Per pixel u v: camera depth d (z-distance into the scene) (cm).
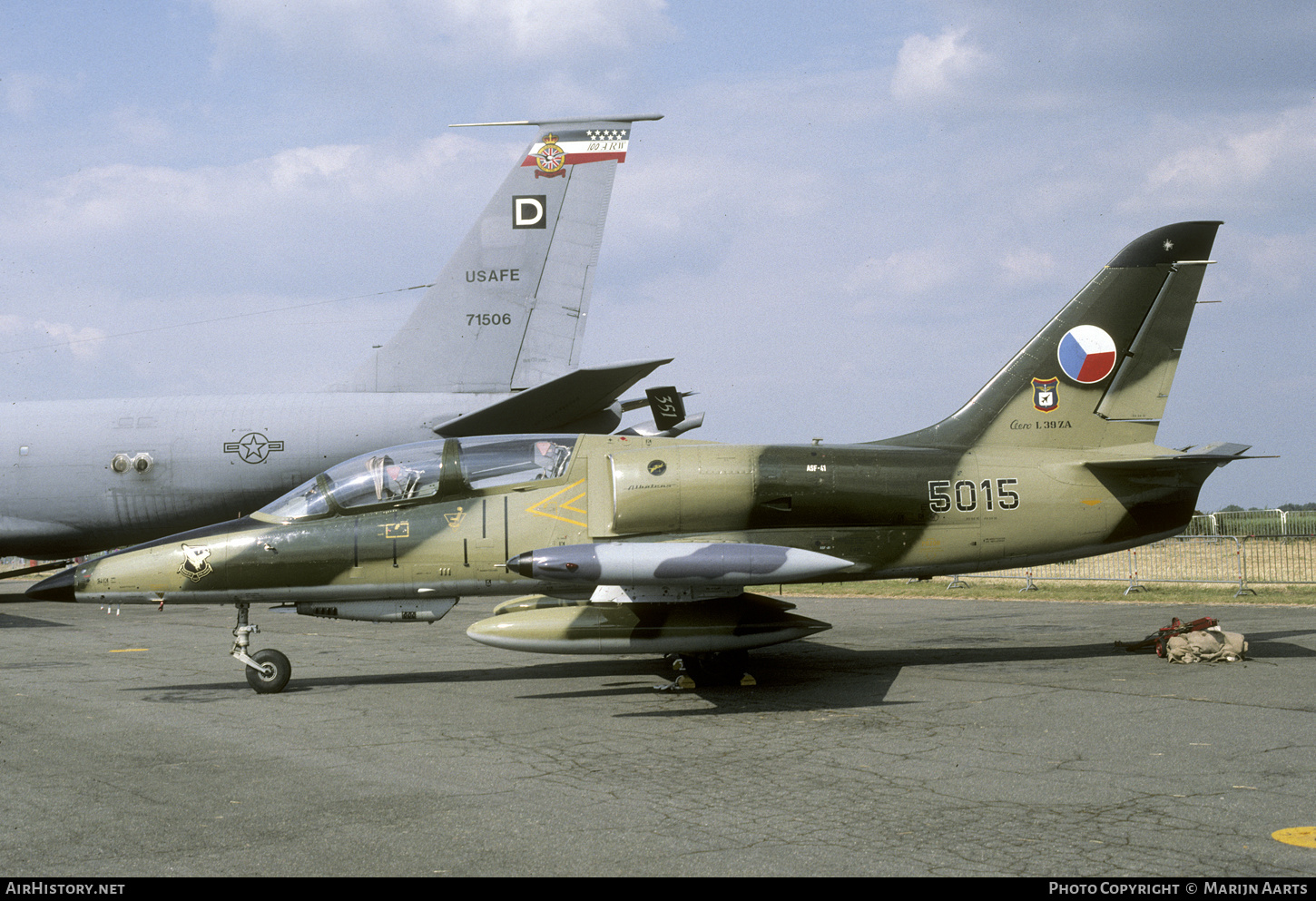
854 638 1308
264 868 454
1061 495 1073
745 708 853
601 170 2002
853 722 781
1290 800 547
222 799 574
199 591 991
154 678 1084
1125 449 1120
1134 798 556
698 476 1009
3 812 550
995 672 1007
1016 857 459
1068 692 885
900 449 1080
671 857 465
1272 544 2633
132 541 2045
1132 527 1089
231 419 1969
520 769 645
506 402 1688
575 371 1573
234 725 805
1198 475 1104
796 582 1004
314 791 590
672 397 1305
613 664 1141
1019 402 1114
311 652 1300
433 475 1034
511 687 991
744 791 581
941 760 650
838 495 1030
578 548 902
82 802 570
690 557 895
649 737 742
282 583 1002
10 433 1978
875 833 497
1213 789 571
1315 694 861
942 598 2014
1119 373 1126
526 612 967
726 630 950
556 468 1051
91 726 805
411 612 1045
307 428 1952
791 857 462
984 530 1059
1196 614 1520
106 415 1995
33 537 1983
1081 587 2112
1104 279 1132
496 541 1019
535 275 1992
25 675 1109
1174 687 904
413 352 1992
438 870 449
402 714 848
